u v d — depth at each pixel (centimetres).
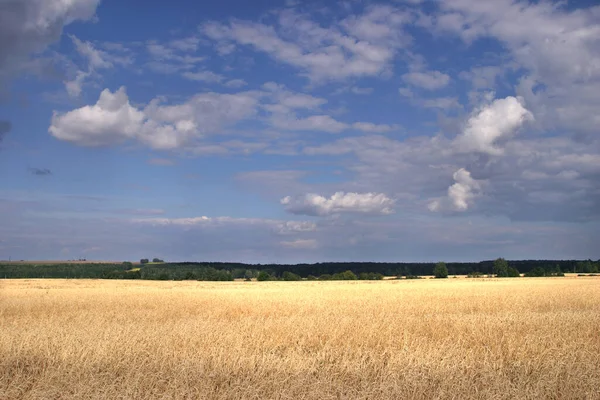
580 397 1058
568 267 14525
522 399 1028
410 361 1245
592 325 1936
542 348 1436
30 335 1573
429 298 3859
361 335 1683
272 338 1616
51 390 1077
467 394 1050
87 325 1992
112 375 1177
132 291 5031
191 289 5712
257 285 7419
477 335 1717
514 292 4519
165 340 1517
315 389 1057
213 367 1229
